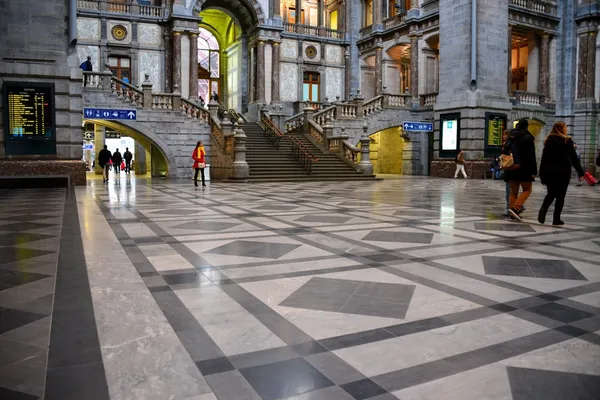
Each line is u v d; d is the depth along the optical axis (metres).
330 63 32.94
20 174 14.61
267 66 30.25
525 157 7.54
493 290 3.73
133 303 3.31
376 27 31.16
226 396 2.07
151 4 29.25
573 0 27.39
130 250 5.14
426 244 5.58
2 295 3.46
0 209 8.71
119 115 18.59
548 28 27.38
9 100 14.38
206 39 34.06
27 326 2.85
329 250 5.19
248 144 23.41
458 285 3.86
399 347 2.62
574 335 2.82
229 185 17.14
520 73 30.66
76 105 15.31
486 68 23.75
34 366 2.31
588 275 4.20
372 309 3.26
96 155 30.61
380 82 31.30
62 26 14.88
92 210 8.71
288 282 3.91
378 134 32.22
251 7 29.39
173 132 21.66
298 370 2.33
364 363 2.42
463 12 23.83
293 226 6.90
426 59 28.06
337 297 3.52
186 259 4.72
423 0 27.86
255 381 2.21
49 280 3.87
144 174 28.25
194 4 27.64
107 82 20.30
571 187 17.50
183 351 2.53
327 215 8.21
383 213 8.56
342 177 20.75
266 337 2.75
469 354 2.54
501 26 24.19
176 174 21.80
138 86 27.64
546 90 27.75
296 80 31.78
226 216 8.02
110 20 27.00
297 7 31.80
